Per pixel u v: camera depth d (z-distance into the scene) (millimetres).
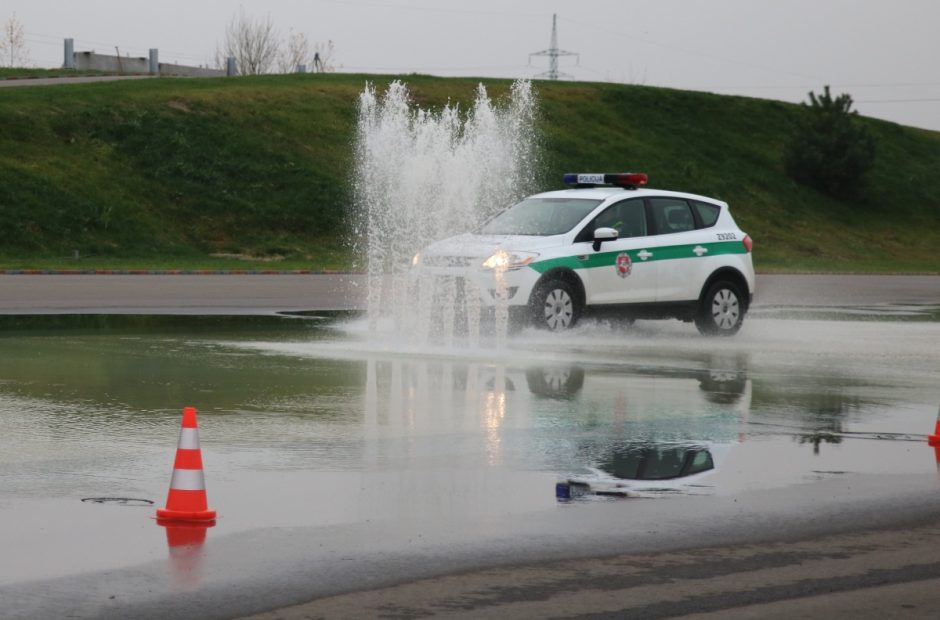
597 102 81938
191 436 7141
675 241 19047
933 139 95938
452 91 76062
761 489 8047
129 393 12078
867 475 8531
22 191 47781
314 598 5648
